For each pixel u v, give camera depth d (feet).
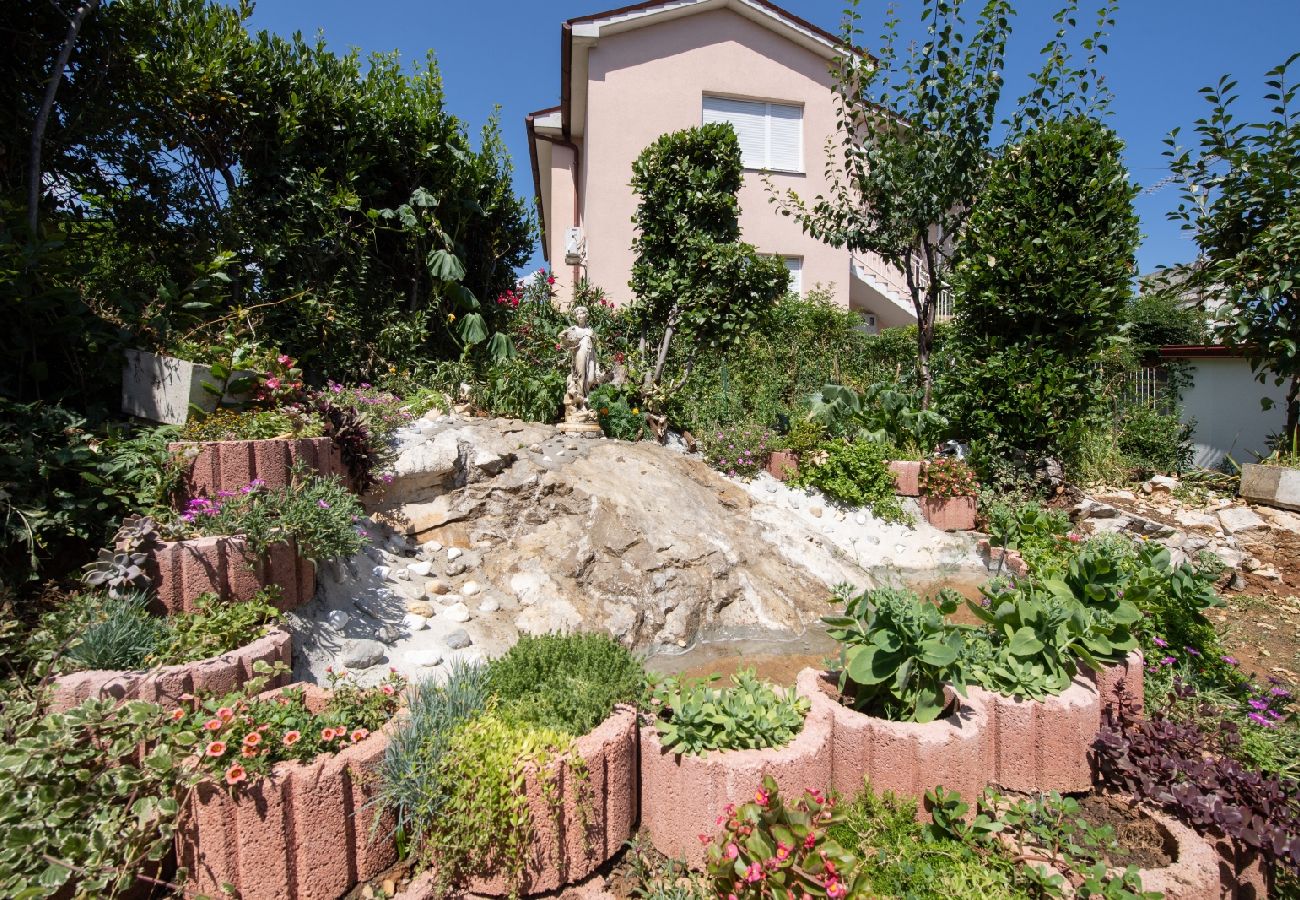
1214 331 26.86
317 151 24.11
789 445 25.00
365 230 25.00
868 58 27.20
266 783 7.54
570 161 51.49
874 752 9.39
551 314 33.81
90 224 19.76
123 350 14.38
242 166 22.50
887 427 26.30
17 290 12.63
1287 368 24.79
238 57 21.34
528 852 7.95
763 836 6.96
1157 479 28.55
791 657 15.72
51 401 13.57
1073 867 8.12
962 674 9.75
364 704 9.26
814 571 19.67
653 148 29.96
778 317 37.24
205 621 10.25
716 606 17.10
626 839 8.79
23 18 15.92
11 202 13.38
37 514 10.39
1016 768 9.88
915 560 22.29
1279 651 16.78
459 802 7.88
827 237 29.32
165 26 19.94
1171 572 14.33
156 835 7.45
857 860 8.26
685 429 27.07
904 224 27.55
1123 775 9.77
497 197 29.01
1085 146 23.76
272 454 13.09
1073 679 10.90
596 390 24.26
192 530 11.46
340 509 12.88
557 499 18.17
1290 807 9.04
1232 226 25.12
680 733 8.78
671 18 42.83
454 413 21.26
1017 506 23.16
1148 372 38.60
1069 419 24.82
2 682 8.80
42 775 7.27
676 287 28.99
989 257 24.75
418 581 15.33
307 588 12.75
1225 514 24.14
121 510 11.68
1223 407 34.71
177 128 20.85
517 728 8.47
